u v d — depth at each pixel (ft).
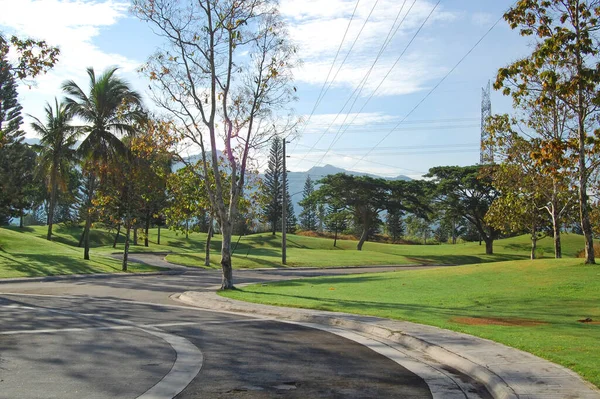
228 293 67.82
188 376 25.70
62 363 28.12
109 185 123.95
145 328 40.32
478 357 28.78
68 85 121.29
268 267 155.22
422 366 28.81
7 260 115.44
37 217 424.87
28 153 214.07
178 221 128.47
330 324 44.24
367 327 40.42
